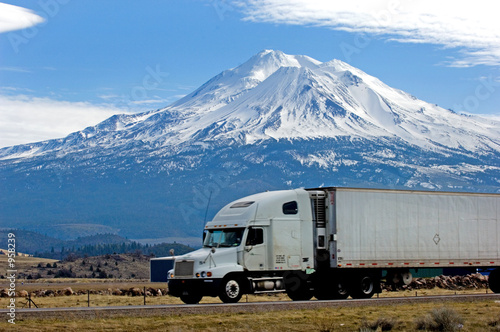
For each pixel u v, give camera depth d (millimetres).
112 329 28766
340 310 35688
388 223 43031
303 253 40906
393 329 30391
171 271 39125
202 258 38250
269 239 39844
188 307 33500
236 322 31188
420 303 39406
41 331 27844
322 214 41875
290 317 32812
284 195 41000
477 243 46094
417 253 43812
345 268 41656
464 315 34219
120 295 62469
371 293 42719
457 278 64438
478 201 46438
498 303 39438
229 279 38375
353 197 42094
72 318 31156
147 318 31828
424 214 44375
